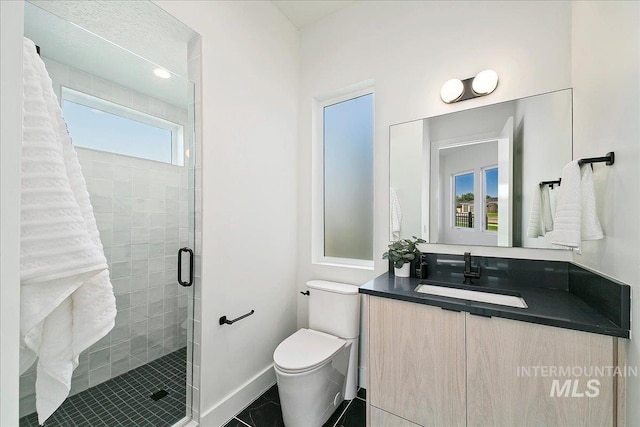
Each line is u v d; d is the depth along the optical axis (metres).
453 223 1.68
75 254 0.59
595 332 0.91
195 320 1.45
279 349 1.57
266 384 1.86
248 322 1.74
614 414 0.90
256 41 1.82
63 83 1.67
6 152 0.34
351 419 1.57
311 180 2.21
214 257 1.50
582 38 1.24
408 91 1.81
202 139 1.45
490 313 1.07
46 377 0.63
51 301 0.57
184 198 2.07
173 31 1.42
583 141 1.24
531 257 1.47
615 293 0.91
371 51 1.95
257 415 1.61
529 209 1.47
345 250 2.18
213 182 1.50
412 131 1.80
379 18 1.92
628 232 0.87
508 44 1.52
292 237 2.19
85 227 0.63
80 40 1.46
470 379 1.12
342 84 2.07
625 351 0.89
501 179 1.54
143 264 2.02
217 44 1.54
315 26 2.21
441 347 1.19
